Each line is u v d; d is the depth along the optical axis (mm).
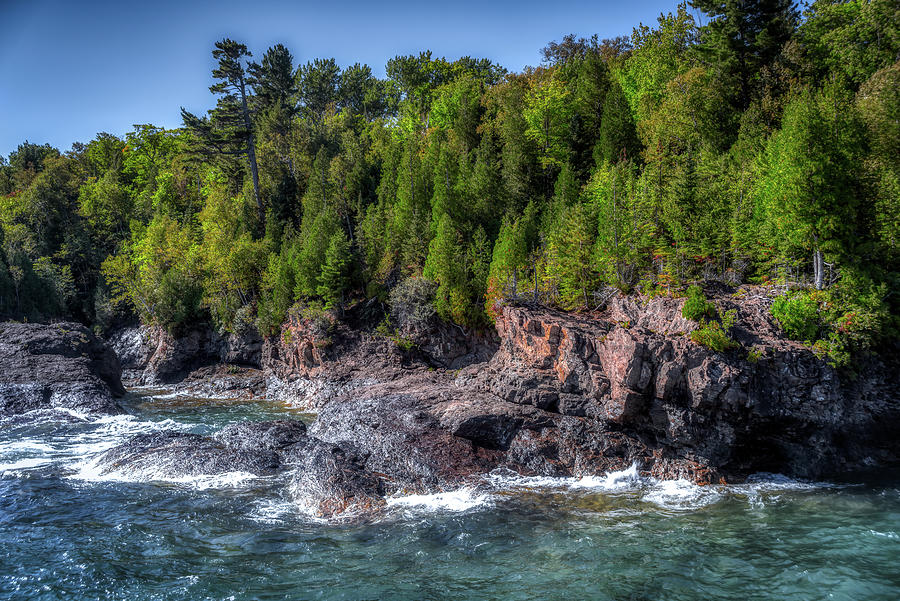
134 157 118688
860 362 26438
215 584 15078
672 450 25203
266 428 29828
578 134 55125
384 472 24312
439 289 45688
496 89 77688
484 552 17109
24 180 126250
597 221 38375
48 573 15656
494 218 52000
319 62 117062
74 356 48594
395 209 57469
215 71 79312
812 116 28531
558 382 27797
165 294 64312
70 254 84062
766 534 18156
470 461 24672
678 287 29938
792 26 49969
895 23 42594
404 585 14992
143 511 20812
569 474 24719
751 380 24266
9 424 35969
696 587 14648
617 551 17000
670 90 50969
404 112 90812
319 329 51312
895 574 15117
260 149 84438
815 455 25125
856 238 28141
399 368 47406
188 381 61906
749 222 33219
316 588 14836
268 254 65000
